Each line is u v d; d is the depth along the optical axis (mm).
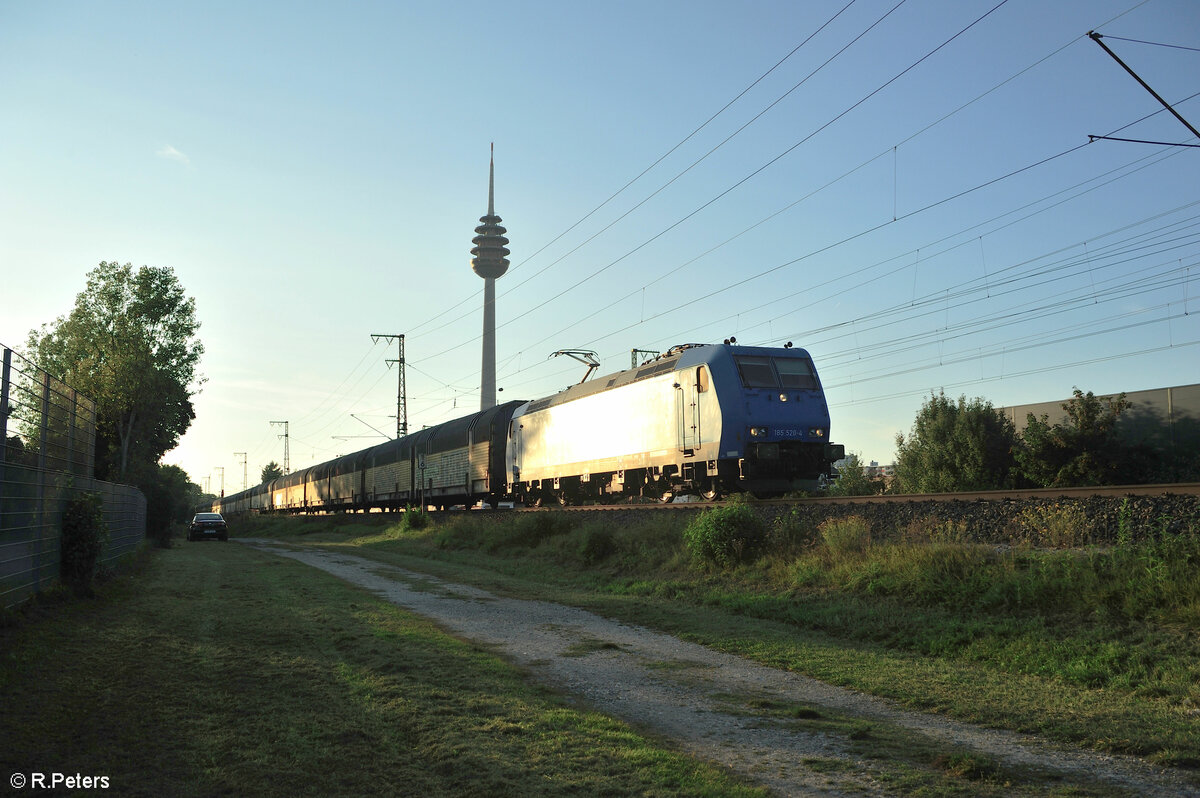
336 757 6070
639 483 26703
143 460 42281
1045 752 6488
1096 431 26625
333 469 62688
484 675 8852
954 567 11906
